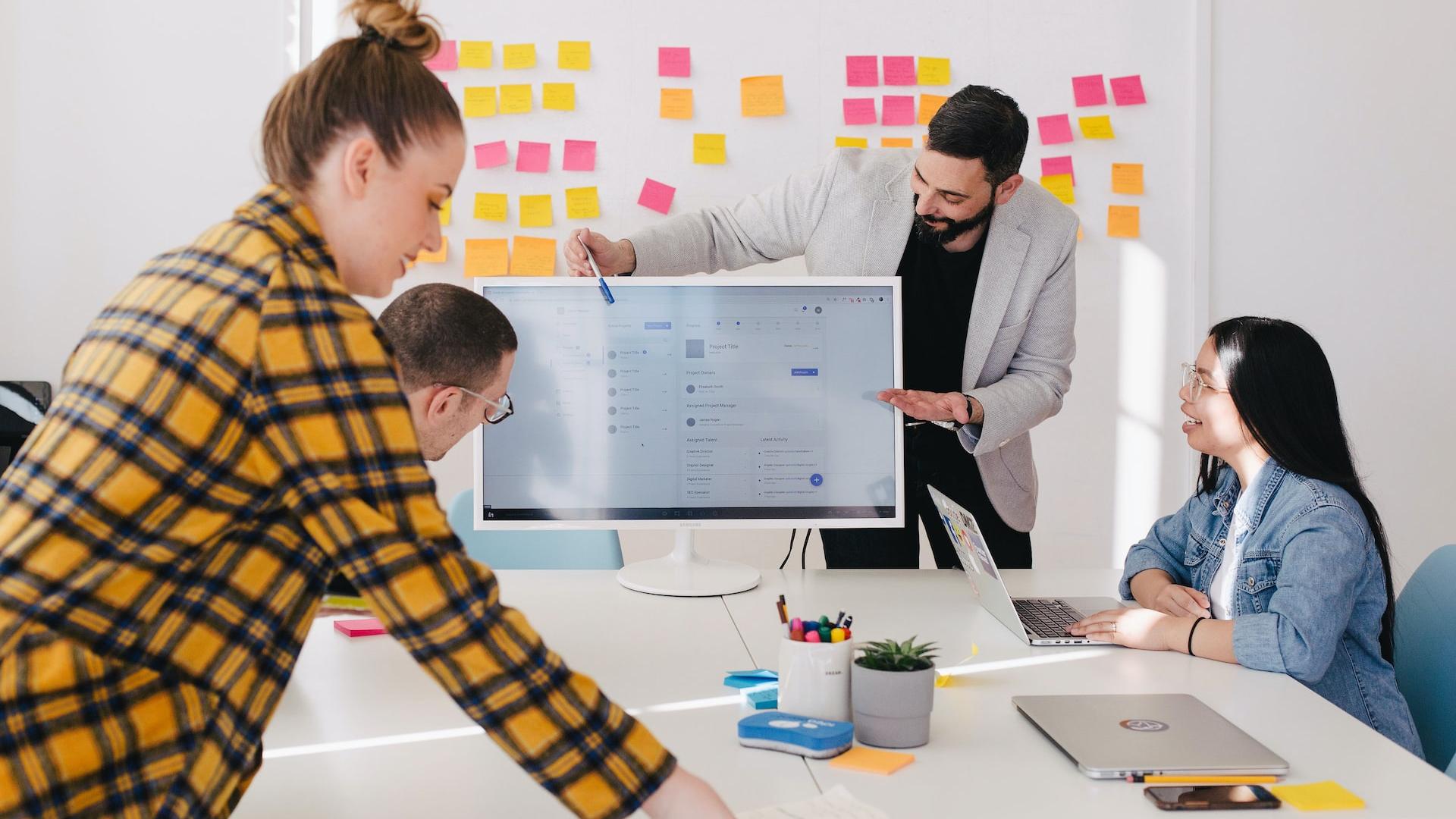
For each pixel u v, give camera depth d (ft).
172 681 2.35
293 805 2.99
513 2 9.09
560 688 2.43
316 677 4.10
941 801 3.03
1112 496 9.55
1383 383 9.61
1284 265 9.52
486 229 9.16
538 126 9.14
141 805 2.31
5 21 8.70
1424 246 9.59
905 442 6.75
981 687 4.02
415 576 2.32
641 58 9.18
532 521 5.44
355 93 2.48
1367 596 4.60
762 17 9.23
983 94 5.91
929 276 6.62
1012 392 6.22
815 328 5.53
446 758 3.33
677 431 5.50
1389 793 3.09
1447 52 9.52
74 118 8.80
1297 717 3.71
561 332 5.45
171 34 8.86
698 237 6.73
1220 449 4.97
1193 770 3.16
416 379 4.45
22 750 2.19
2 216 8.77
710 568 5.78
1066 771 3.24
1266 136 9.46
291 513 2.40
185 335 2.25
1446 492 9.68
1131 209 9.43
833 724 3.44
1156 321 9.49
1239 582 4.77
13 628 2.21
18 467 2.30
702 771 3.24
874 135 9.30
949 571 5.99
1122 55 9.38
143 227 8.91
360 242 2.59
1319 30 9.45
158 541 2.28
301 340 2.30
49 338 8.86
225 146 8.94
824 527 5.55
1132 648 4.55
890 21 9.28
